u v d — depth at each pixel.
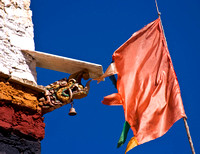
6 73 24.95
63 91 26.25
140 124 24.55
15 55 26.16
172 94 25.36
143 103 25.34
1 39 26.14
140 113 24.98
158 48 27.08
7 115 24.14
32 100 25.45
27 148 24.09
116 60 26.77
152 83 26.00
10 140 23.67
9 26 27.05
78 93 26.16
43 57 26.89
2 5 27.66
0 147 23.16
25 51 26.62
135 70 26.39
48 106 25.94
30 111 25.22
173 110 24.80
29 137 24.52
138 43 27.12
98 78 26.69
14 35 26.92
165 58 26.72
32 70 26.52
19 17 27.89
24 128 24.38
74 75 26.89
